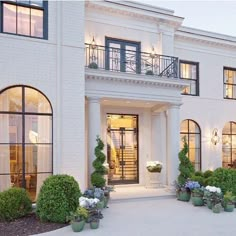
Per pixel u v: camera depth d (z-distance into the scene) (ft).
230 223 24.93
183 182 35.35
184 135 48.37
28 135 28.86
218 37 51.13
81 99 30.81
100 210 25.98
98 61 39.11
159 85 36.96
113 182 41.75
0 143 27.89
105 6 39.19
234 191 32.45
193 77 49.75
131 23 41.86
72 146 30.07
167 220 25.72
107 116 42.19
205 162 49.55
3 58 27.43
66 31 30.45
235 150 53.31
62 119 29.78
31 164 28.91
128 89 35.27
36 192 28.89
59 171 29.30
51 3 30.07
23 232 21.36
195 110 49.14
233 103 53.26
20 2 28.91
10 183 28.07
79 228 21.98
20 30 28.91
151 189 39.75
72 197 24.16
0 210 23.86
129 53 41.52
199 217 26.96
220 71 52.31
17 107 28.40
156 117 44.14
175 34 47.01
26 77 28.32
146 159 43.29
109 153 41.98
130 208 30.42
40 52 29.04
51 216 23.47
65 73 30.17
